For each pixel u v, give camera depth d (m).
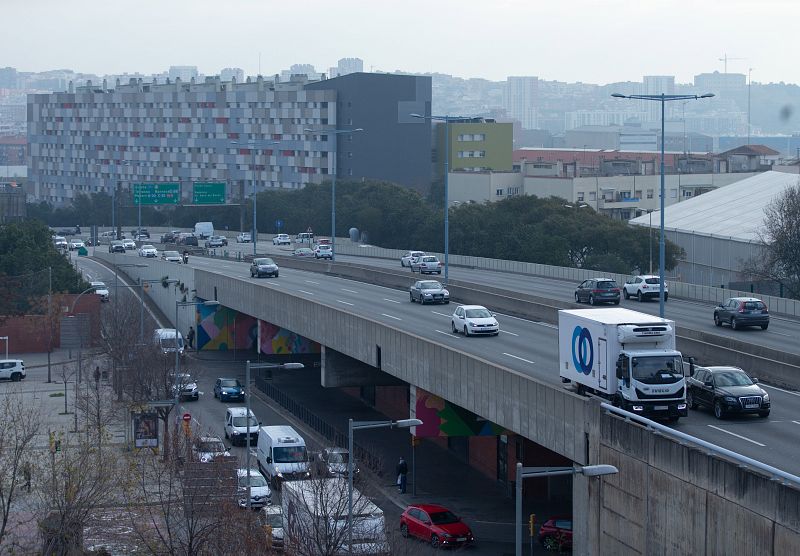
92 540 72.00
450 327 123.94
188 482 73.31
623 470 65.81
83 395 118.19
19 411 102.25
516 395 78.69
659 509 62.50
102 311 173.12
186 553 67.94
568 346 80.31
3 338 168.00
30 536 75.38
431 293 146.38
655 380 71.62
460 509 89.69
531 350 105.50
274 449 95.44
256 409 129.12
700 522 58.75
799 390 86.38
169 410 109.19
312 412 127.06
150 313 189.25
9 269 188.62
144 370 121.62
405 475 95.12
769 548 53.47
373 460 98.06
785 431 71.56
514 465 93.56
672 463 61.09
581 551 71.06
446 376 90.00
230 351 168.88
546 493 93.19
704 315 136.38
